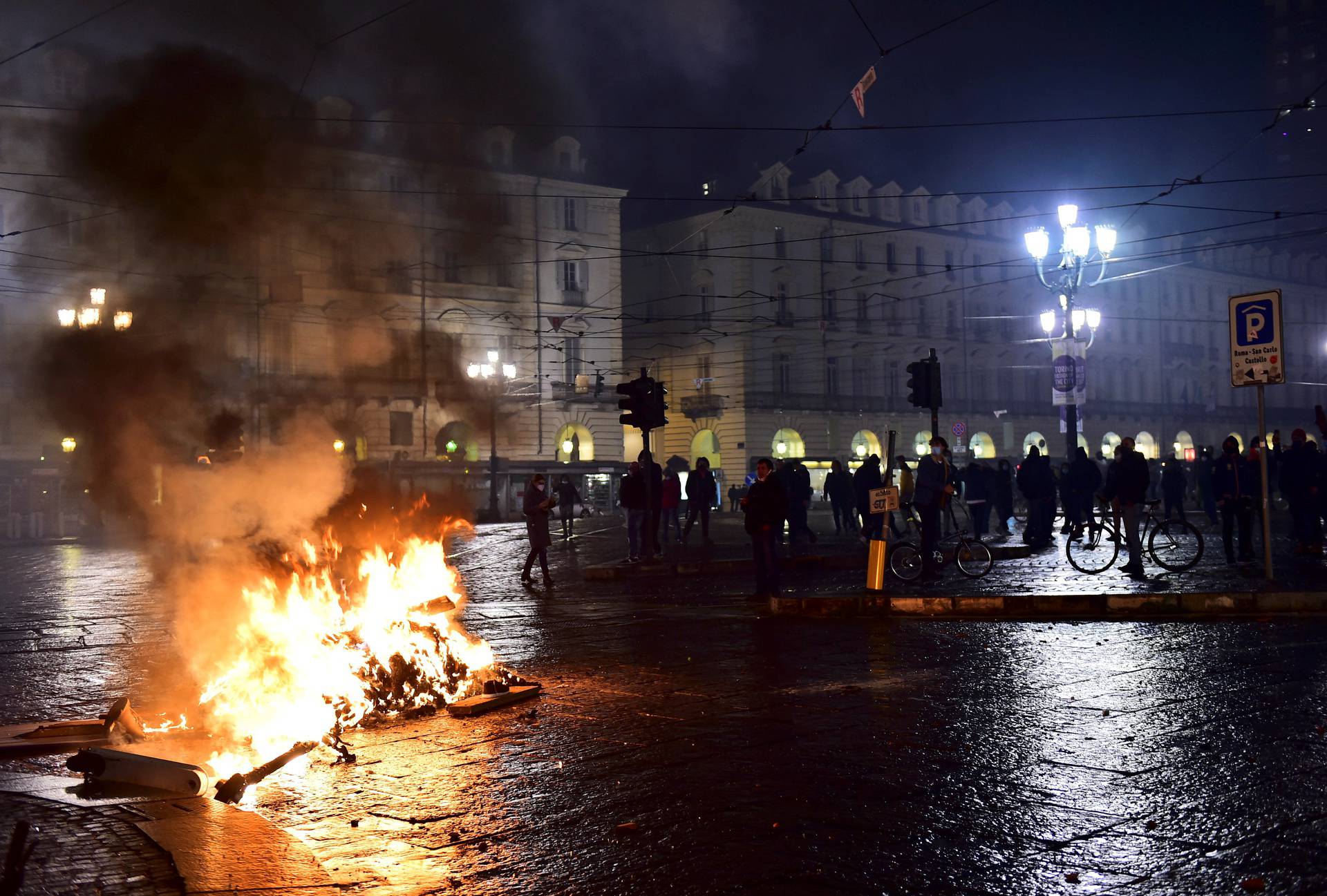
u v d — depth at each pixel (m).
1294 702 6.19
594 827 4.32
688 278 55.84
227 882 3.50
